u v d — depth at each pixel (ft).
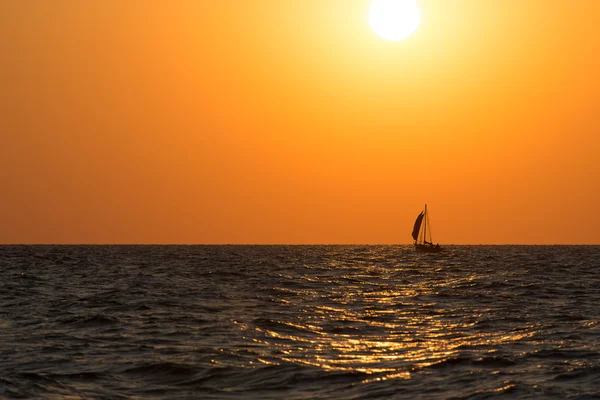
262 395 184.14
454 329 305.12
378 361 227.61
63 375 205.57
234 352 242.58
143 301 419.95
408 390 188.24
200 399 180.14
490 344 262.67
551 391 186.19
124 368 214.69
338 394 184.85
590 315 354.33
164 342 265.13
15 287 524.52
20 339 271.28
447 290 517.55
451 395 182.80
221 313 360.28
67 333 287.69
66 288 525.34
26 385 192.03
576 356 234.79
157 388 191.62
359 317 346.33
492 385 193.16
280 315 353.51
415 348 254.47
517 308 389.60
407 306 401.08
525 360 227.40
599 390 187.11
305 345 260.42
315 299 441.68
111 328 302.66
